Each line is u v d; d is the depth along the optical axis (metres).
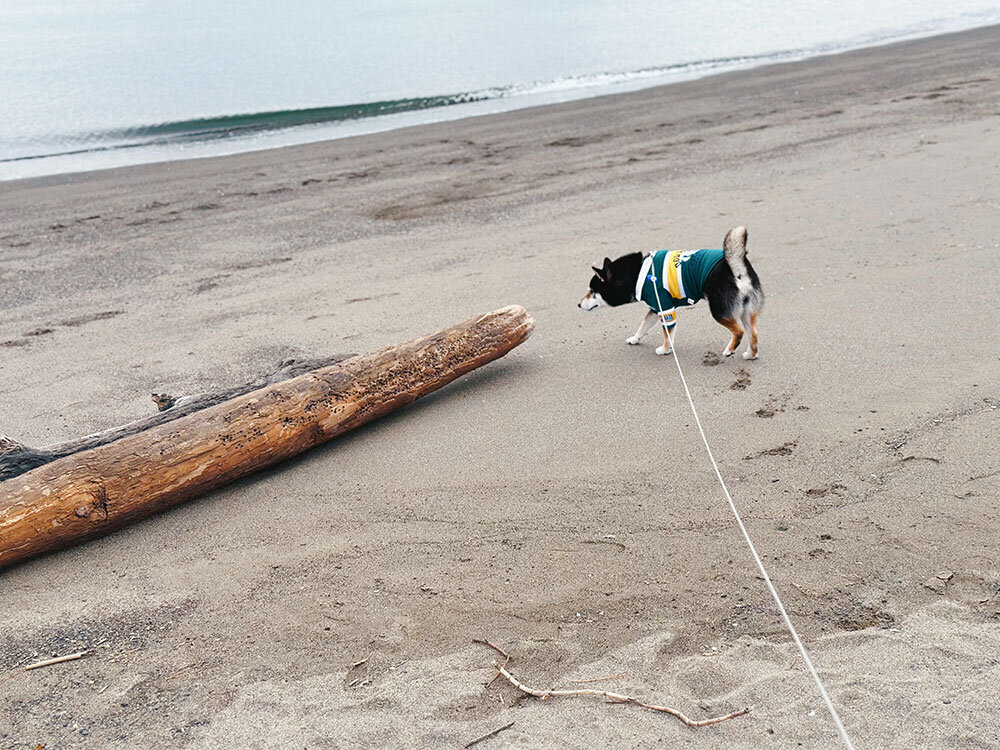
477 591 4.20
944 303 6.92
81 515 4.67
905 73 18.44
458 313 7.97
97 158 17.09
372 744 3.33
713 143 13.95
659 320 6.95
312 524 4.88
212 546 4.73
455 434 5.79
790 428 5.42
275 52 31.95
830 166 11.70
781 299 7.44
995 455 4.83
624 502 4.83
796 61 22.36
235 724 3.48
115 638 4.06
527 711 3.44
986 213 8.96
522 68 25.73
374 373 5.87
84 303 9.14
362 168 14.52
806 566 4.15
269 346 7.60
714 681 3.52
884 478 4.77
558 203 11.41
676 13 36.81
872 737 3.17
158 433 5.01
